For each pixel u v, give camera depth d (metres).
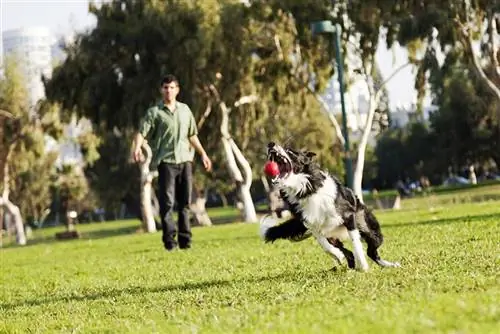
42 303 10.82
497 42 44.00
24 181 75.88
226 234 25.42
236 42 46.16
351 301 7.48
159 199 18.00
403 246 13.52
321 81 48.72
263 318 6.96
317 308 7.28
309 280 9.80
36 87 58.72
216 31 45.12
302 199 10.46
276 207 11.09
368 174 109.50
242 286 9.95
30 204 78.06
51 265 18.27
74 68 49.31
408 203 55.72
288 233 11.08
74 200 84.00
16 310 10.23
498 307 6.33
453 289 7.74
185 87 46.66
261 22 46.66
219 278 11.35
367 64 45.31
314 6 45.16
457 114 79.06
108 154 73.06
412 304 6.87
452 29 41.84
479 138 79.69
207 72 47.69
